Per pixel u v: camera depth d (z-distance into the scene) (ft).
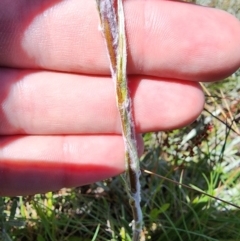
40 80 0.26
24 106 0.26
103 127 0.26
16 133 0.27
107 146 0.27
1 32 0.25
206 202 0.34
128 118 0.24
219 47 0.23
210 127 0.36
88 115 0.26
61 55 0.25
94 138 0.27
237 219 0.34
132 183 0.25
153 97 0.25
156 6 0.23
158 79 0.25
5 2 0.25
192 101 0.25
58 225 0.34
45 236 0.33
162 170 0.37
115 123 0.26
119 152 0.27
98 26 0.25
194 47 0.23
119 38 0.23
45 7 0.25
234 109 0.41
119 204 0.36
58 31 0.25
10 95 0.26
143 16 0.23
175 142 0.38
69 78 0.26
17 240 0.34
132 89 0.25
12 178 0.28
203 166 0.38
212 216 0.34
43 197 0.35
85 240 0.33
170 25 0.23
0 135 0.27
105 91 0.26
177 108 0.25
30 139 0.27
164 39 0.24
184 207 0.35
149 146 0.39
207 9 0.24
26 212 0.34
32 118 0.27
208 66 0.24
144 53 0.24
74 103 0.26
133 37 0.24
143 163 0.37
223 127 0.40
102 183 0.36
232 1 0.44
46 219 0.33
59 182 0.28
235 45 0.23
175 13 0.23
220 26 0.23
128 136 0.24
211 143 0.40
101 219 0.35
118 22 0.23
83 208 0.35
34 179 0.28
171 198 0.36
